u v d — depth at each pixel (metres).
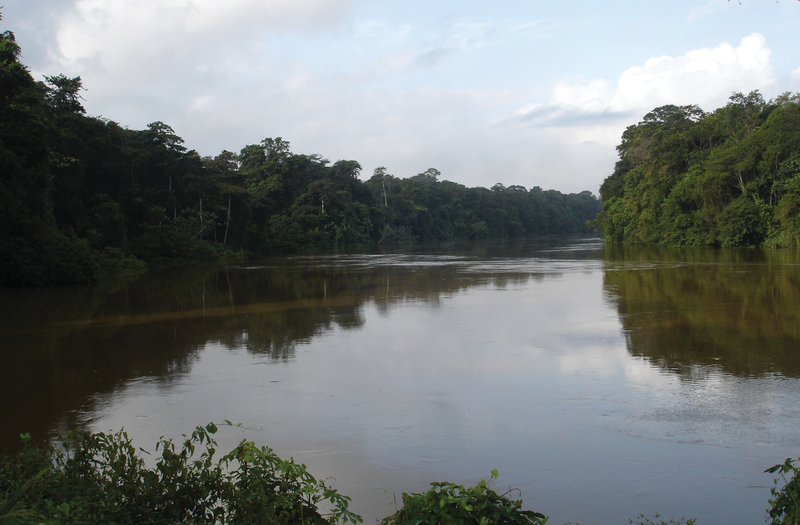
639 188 60.91
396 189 112.75
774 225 44.91
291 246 69.12
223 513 3.92
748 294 17.52
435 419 7.08
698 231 51.00
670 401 7.50
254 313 16.42
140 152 49.28
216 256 49.12
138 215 46.53
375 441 6.39
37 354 11.29
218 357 10.76
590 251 51.28
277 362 10.26
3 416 7.52
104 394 8.45
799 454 5.74
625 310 15.35
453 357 10.38
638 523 4.55
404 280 26.22
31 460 4.25
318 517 3.80
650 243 59.47
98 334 13.37
